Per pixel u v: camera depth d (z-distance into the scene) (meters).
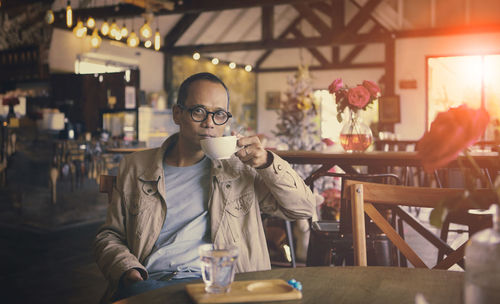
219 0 8.07
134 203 1.63
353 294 0.96
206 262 0.95
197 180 1.66
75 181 5.87
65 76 8.38
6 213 5.81
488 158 2.28
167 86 11.50
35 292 3.21
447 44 9.44
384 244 2.31
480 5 9.30
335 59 14.22
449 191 1.32
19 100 7.57
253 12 12.11
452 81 9.66
